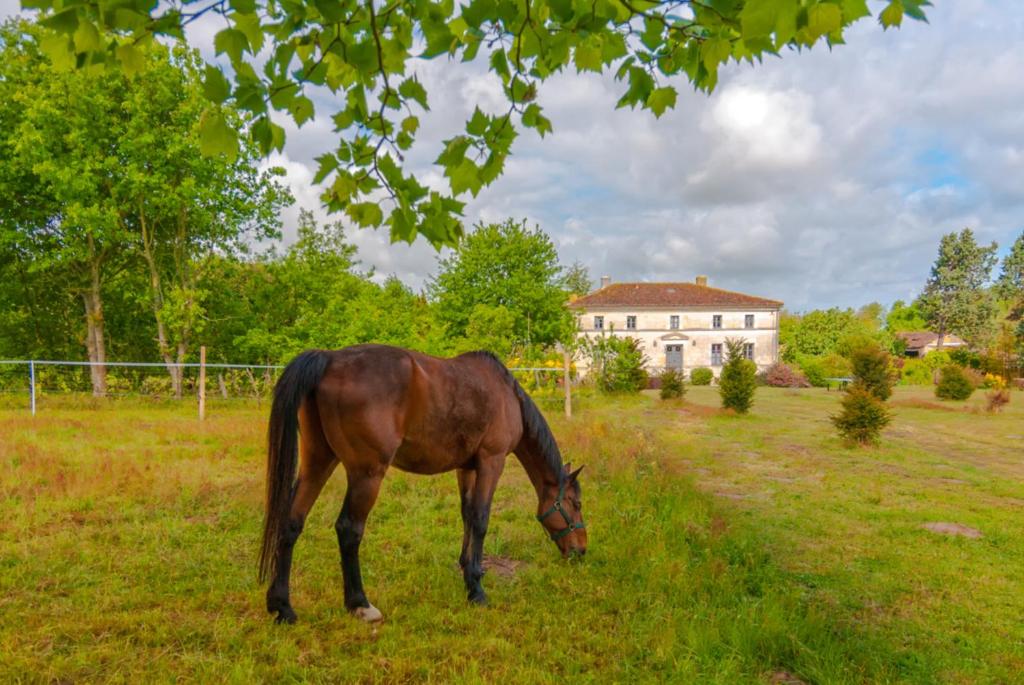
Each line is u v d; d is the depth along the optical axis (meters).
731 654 3.36
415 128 2.36
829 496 7.52
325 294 22.39
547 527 4.67
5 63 18.83
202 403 13.81
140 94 18.02
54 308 22.30
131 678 2.86
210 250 21.88
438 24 2.22
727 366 17.86
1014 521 6.51
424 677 3.04
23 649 3.03
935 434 13.91
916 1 1.73
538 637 3.51
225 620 3.45
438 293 32.16
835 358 42.19
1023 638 3.82
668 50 2.34
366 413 3.44
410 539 5.16
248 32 1.96
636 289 50.16
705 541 5.40
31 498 5.87
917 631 3.87
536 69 2.53
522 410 4.44
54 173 16.86
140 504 5.86
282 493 3.36
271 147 2.24
